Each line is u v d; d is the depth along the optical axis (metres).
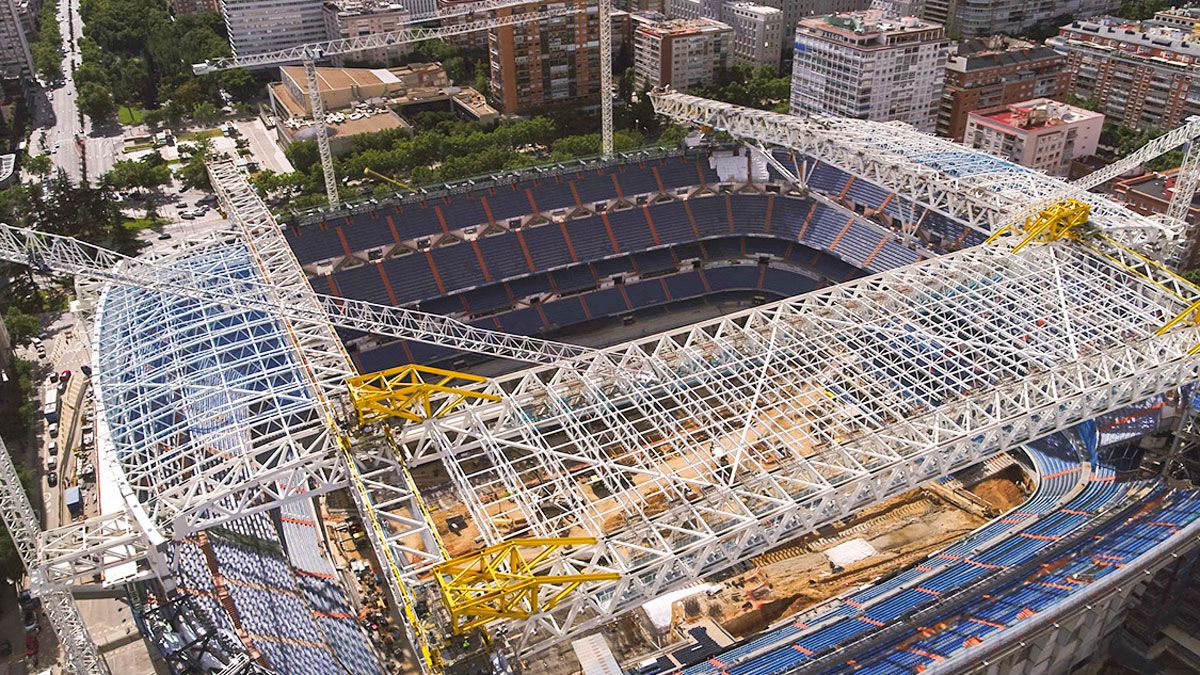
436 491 128.25
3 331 171.62
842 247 190.38
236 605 101.62
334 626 109.00
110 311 133.00
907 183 168.12
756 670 97.44
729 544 90.62
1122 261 137.62
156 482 98.62
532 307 185.00
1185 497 115.12
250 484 96.12
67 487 145.50
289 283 139.62
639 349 114.44
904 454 96.00
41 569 90.44
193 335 128.00
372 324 158.25
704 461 97.62
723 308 193.00
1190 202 190.88
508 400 104.56
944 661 89.81
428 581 80.38
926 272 131.50
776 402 106.50
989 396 101.81
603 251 191.38
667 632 108.56
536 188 195.88
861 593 111.62
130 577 96.19
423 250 182.62
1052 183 161.12
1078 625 101.44
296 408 107.62
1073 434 137.38
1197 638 107.19
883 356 113.50
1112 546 106.50
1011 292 124.25
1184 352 107.25
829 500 92.31
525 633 79.50
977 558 112.69
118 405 112.44
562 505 105.56
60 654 114.94
